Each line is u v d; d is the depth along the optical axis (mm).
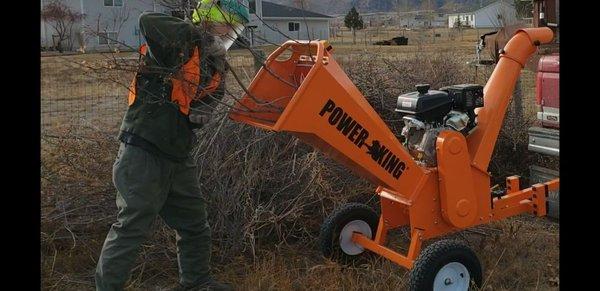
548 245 5148
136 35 4746
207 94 3844
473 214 4145
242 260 4641
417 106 4094
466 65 7305
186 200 4059
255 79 4141
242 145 5137
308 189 5137
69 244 4949
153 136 3650
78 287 4410
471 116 4215
